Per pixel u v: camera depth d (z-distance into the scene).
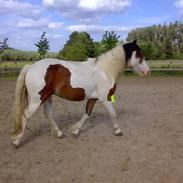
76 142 6.11
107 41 25.73
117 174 4.62
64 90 5.71
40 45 29.92
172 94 12.48
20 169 4.80
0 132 6.77
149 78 20.73
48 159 5.21
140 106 9.88
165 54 36.94
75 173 4.65
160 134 6.70
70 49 27.23
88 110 6.31
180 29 40.72
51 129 6.41
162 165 4.96
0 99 11.20
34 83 5.44
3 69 24.44
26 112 5.55
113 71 6.04
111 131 6.89
